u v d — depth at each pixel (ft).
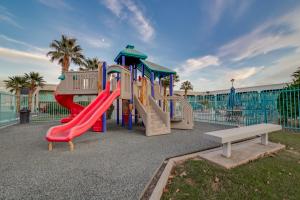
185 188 7.42
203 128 26.73
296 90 23.02
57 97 28.99
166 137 19.45
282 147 13.71
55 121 36.42
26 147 14.87
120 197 6.78
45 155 12.50
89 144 15.97
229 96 38.60
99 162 10.94
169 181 8.21
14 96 34.55
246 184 7.76
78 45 73.67
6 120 30.37
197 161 10.90
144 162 10.89
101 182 8.09
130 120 25.77
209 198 6.65
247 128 13.28
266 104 28.32
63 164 10.59
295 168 9.68
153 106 25.88
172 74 33.37
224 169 9.46
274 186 7.63
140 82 30.35
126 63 34.22
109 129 25.89
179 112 34.63
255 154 11.66
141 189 7.41
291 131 21.65
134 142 16.79
